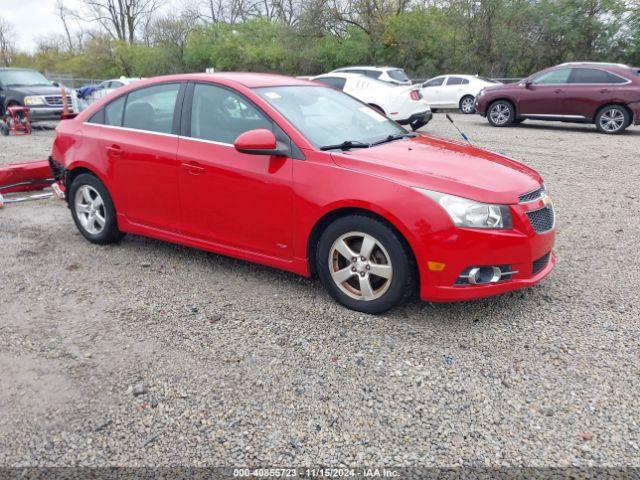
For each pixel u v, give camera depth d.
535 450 2.61
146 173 4.79
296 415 2.88
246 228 4.29
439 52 29.69
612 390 3.03
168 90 4.80
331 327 3.76
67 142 5.46
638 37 25.42
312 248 4.07
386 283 3.76
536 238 3.70
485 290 3.60
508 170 3.96
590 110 13.77
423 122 13.20
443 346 3.51
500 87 15.29
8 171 7.14
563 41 26.77
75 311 4.09
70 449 2.67
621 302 4.10
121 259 5.14
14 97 15.19
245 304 4.14
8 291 4.45
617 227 5.96
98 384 3.17
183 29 41.34
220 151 4.34
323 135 4.18
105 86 23.94
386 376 3.20
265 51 34.84
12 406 2.99
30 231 6.04
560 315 3.90
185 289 4.44
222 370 3.28
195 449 2.66
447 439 2.69
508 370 3.24
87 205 5.50
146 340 3.64
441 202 3.51
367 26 32.34
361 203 3.67
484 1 27.45
